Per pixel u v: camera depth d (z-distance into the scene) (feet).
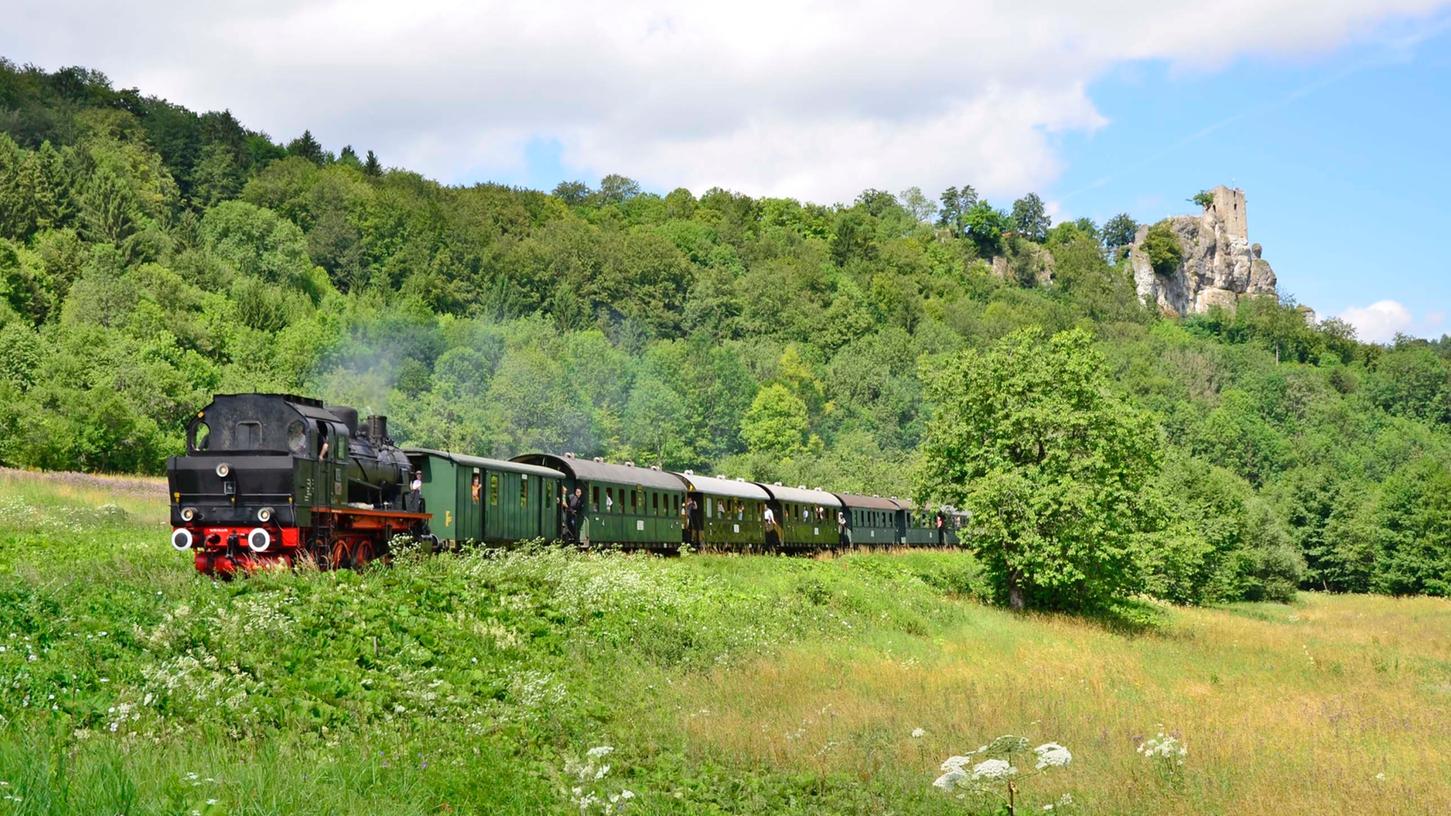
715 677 76.48
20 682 44.93
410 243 549.54
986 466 145.89
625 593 92.43
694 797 50.96
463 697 59.52
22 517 109.50
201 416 78.23
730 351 469.98
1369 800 56.03
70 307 332.80
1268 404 574.97
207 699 48.24
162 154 614.75
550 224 639.76
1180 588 222.48
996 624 130.52
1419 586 316.40
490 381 341.62
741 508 160.56
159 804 33.63
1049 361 145.48
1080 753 61.98
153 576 68.08
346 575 73.61
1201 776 57.31
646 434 352.08
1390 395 642.22
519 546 106.63
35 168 444.96
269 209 557.74
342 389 305.73
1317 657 126.72
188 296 381.81
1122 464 143.64
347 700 54.08
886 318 627.46
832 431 441.68
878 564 155.94
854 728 63.77
